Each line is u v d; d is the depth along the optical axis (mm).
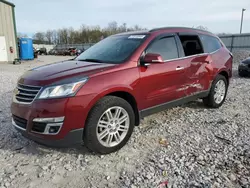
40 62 21109
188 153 2893
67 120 2547
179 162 2682
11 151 2996
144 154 2906
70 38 68188
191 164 2631
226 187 2217
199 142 3209
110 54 3500
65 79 2639
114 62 3221
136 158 2811
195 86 4160
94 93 2682
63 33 69938
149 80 3277
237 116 4328
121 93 3066
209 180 2326
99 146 2809
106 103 2781
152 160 2746
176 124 3920
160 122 4020
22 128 2756
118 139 3016
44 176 2463
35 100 2582
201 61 4207
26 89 2738
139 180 2361
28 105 2635
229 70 5008
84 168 2613
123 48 3488
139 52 3281
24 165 2674
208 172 2467
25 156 2883
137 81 3119
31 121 2604
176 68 3684
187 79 3945
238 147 3033
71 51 39719
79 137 2674
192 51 4117
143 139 3338
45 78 2719
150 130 3664
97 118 2734
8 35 19703
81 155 2904
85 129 2709
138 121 3316
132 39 3621
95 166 2652
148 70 3268
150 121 4074
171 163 2664
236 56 18516
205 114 4441
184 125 3873
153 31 3672
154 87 3379
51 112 2506
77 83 2605
